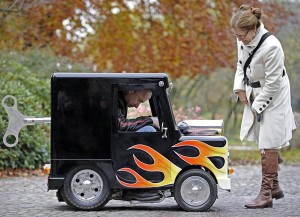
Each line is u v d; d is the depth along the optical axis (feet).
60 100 63.52
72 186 63.26
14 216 60.29
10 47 160.04
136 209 64.54
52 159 63.31
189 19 172.35
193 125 67.97
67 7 164.55
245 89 66.13
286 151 169.99
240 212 62.39
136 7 173.27
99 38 173.37
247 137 67.31
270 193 65.51
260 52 64.23
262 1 180.86
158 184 63.16
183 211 63.05
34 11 153.48
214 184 62.75
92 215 60.49
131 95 64.80
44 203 69.00
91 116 63.46
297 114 179.73
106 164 63.26
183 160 63.21
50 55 163.94
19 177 99.55
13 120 65.87
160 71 175.32
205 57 175.42
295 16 186.60
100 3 167.94
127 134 63.31
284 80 65.36
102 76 63.57
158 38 174.19
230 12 173.58
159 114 63.52
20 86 119.14
